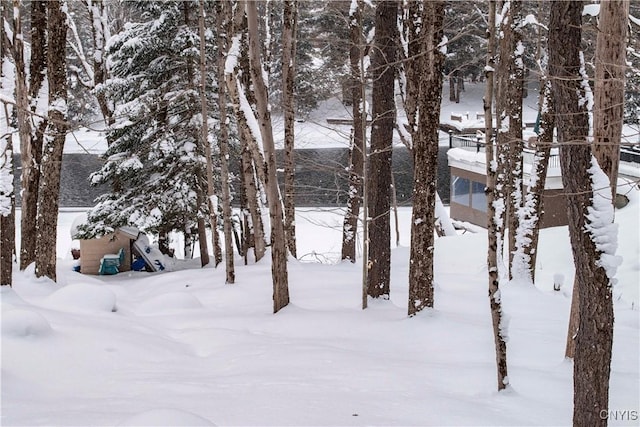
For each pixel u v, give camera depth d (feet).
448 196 136.36
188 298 49.08
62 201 136.67
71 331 32.35
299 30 91.97
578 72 19.80
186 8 78.48
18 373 25.96
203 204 82.89
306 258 94.38
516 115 58.39
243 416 21.39
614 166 27.40
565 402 24.97
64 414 20.67
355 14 60.70
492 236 26.23
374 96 44.14
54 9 46.06
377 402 23.71
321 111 127.85
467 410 23.08
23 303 37.78
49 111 47.26
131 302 52.70
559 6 19.86
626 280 57.52
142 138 79.82
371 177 45.01
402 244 102.78
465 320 39.52
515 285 53.88
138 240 83.82
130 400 23.44
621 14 27.35
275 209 43.55
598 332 19.42
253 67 41.14
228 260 57.57
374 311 42.52
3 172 42.50
